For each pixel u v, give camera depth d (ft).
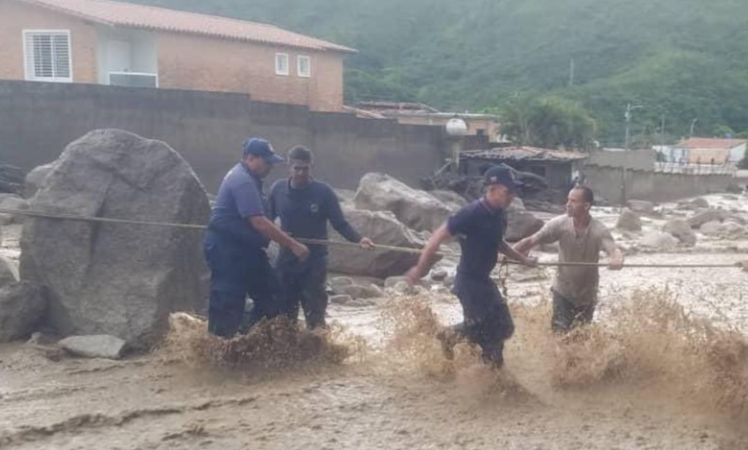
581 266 29.53
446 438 24.53
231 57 129.18
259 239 29.50
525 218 68.59
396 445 24.00
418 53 327.88
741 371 27.55
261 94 135.03
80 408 26.07
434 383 28.94
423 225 66.95
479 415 26.30
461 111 259.80
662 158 243.19
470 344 28.63
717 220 93.66
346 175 112.27
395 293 46.03
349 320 39.55
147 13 127.85
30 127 85.05
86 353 31.04
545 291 48.26
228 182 29.55
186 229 33.32
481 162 125.18
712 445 24.43
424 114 194.59
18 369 29.58
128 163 33.78
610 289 48.98
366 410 26.55
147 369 30.01
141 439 24.02
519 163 125.18
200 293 34.04
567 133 190.39
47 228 33.19
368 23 337.72
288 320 30.76
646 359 29.53
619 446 24.22
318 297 31.71
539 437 24.73
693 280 54.19
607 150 214.28
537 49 335.88
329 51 147.74
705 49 345.10
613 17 357.61
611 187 144.56
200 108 95.09
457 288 28.22
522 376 29.78
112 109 89.20
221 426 25.05
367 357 31.60
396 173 117.50
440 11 358.43
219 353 29.55
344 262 50.55
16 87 84.28
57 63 115.85
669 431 25.34
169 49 120.47
